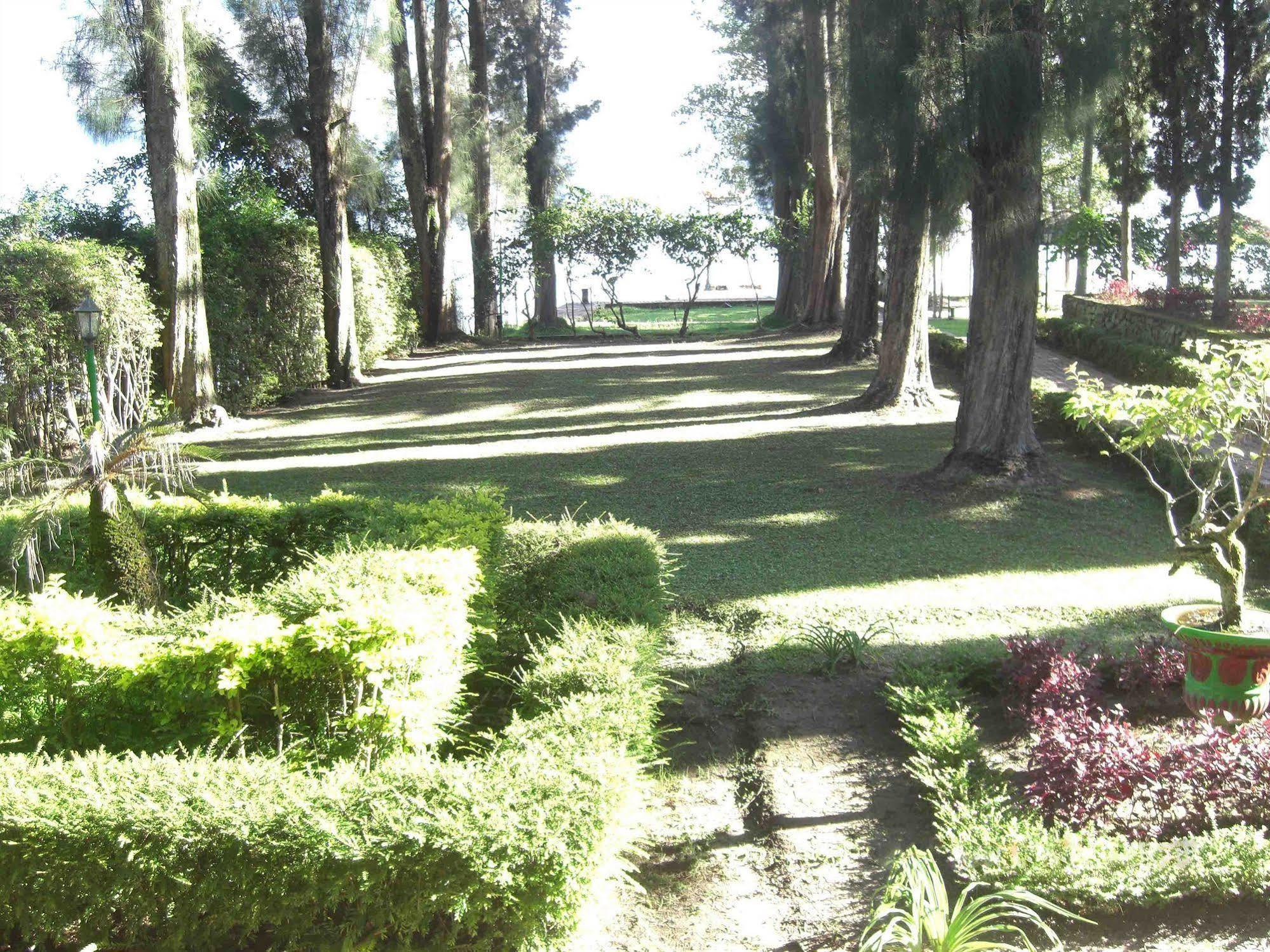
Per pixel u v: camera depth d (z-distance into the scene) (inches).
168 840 120.5
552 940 122.8
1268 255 1556.3
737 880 157.0
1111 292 1149.7
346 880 118.8
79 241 545.0
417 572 187.2
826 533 361.7
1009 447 410.3
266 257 765.3
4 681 160.9
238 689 162.1
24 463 227.3
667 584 306.8
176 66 589.9
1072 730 175.6
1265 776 158.6
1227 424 175.5
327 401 759.7
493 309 1378.0
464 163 1264.8
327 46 800.3
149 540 262.7
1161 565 319.9
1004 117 374.6
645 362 921.5
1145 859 143.1
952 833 152.3
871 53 395.2
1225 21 915.4
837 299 1155.9
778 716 214.5
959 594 292.7
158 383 639.1
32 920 124.1
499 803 122.9
